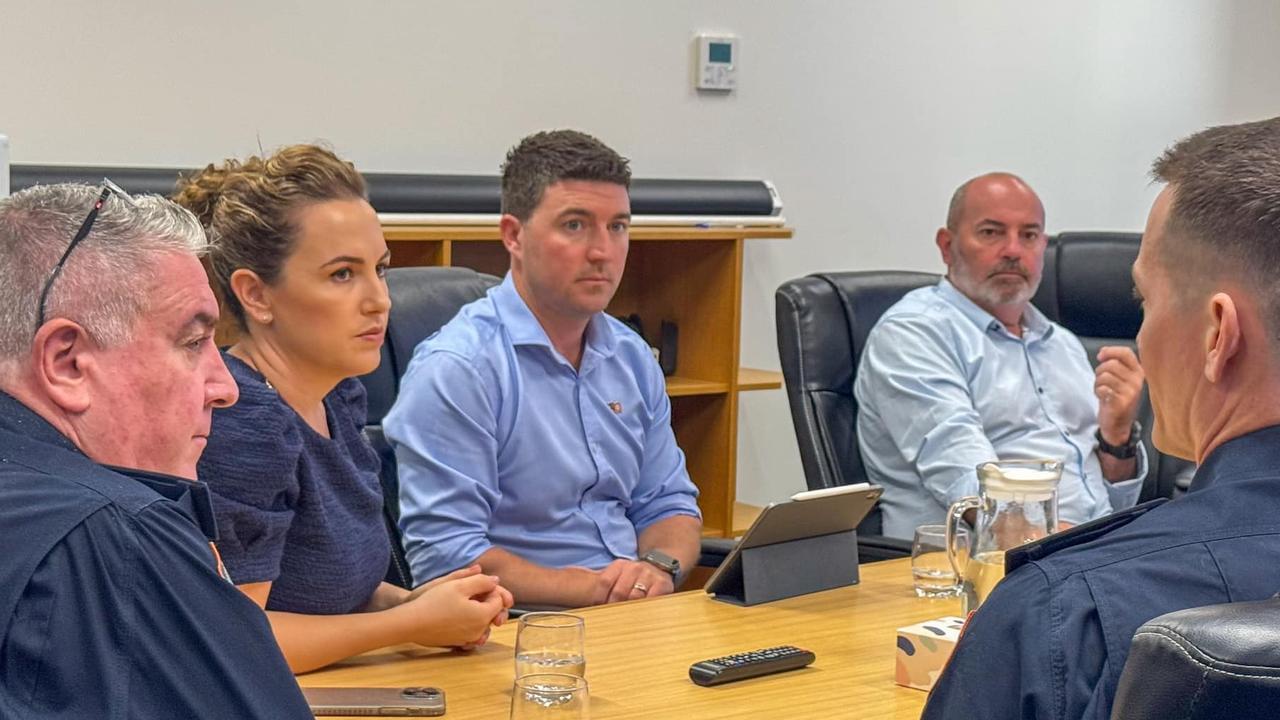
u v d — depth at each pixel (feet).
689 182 13.24
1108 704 3.14
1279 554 3.27
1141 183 17.56
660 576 8.09
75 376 3.79
